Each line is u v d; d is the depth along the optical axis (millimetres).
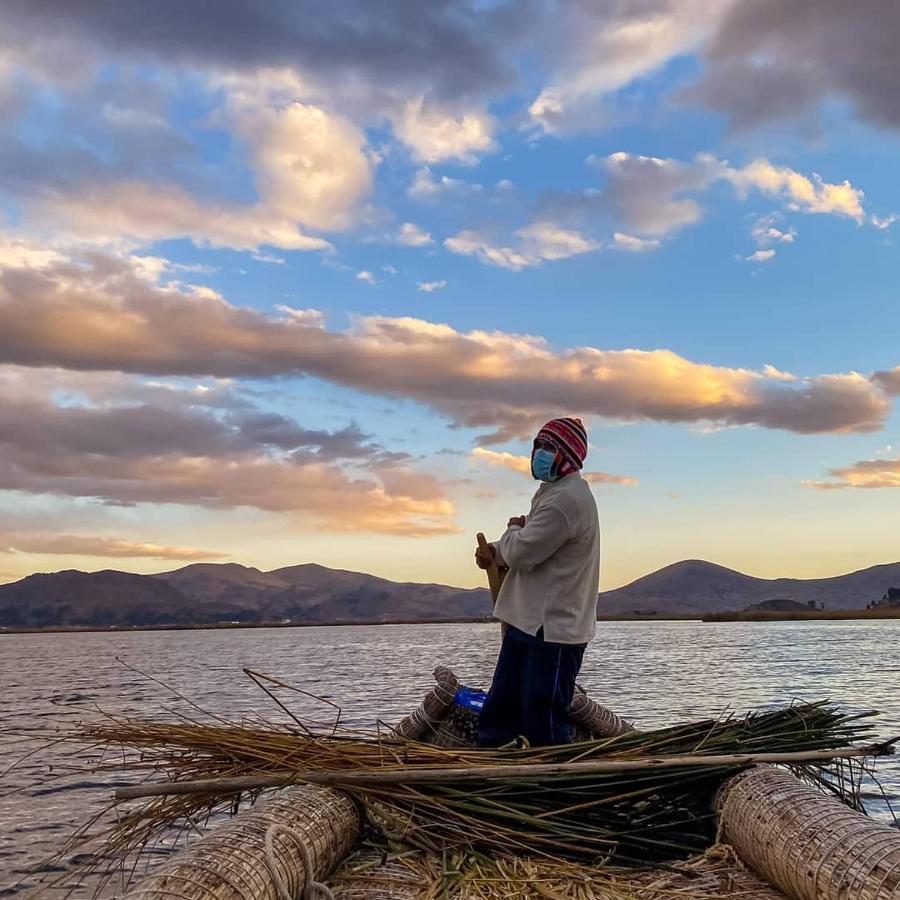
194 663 56062
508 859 3619
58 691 29047
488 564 5105
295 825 3236
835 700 22281
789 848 3203
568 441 4855
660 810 4082
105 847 3820
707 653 59594
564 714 4809
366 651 75562
